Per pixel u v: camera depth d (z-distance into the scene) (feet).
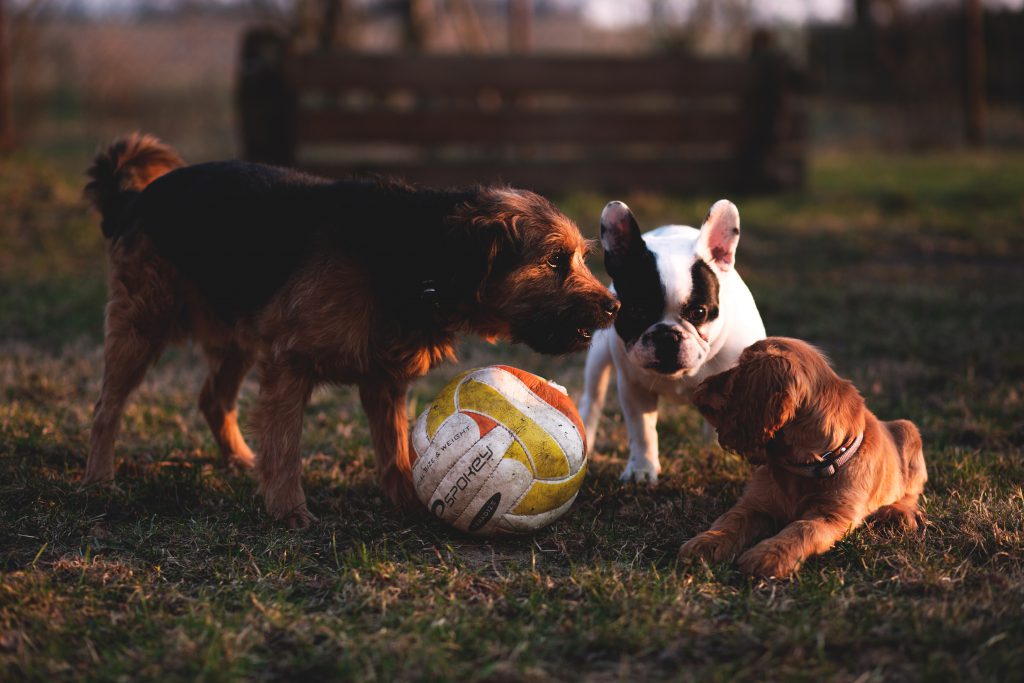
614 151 61.36
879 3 88.84
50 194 37.22
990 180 51.83
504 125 43.91
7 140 47.67
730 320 13.82
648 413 14.85
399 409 13.93
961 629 9.75
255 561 11.76
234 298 13.66
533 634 9.95
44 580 11.09
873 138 81.61
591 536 12.58
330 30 63.52
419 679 9.16
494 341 13.37
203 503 13.84
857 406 12.29
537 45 128.16
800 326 25.02
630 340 13.34
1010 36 83.97
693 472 15.12
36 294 26.99
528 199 12.78
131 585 11.09
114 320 14.49
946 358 22.13
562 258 12.45
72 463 15.28
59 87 88.07
